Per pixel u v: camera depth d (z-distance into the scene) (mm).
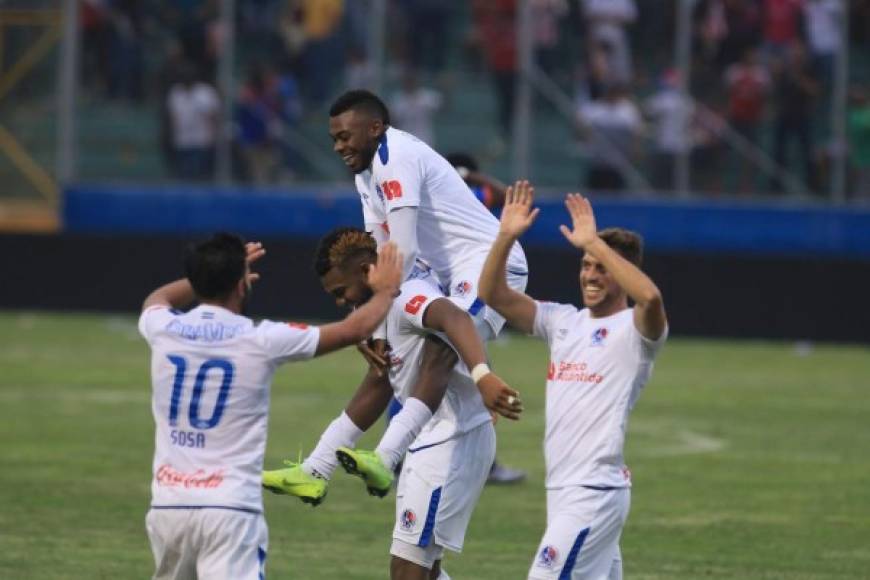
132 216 48719
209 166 49219
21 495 22125
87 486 22828
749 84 45781
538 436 28094
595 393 13492
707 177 46094
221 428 12359
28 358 38188
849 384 35812
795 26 45594
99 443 26578
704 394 33875
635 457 26016
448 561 18531
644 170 46500
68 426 28375
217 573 12148
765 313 44500
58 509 21188
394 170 15844
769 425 29656
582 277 13820
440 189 16250
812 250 44406
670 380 36094
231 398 12375
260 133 48875
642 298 13211
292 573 17781
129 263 48625
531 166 47219
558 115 47062
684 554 18969
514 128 47375
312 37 48625
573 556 13250
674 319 45156
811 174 45531
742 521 20953
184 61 49281
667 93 46312
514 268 16594
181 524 12227
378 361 15039
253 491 12344
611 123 46500
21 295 49469
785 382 36000
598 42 46688
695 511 21625
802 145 45531
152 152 49812
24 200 50469
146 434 27609
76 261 49031
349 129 15922
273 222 47562
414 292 15055
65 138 49969
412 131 47812
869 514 21516
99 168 50125
